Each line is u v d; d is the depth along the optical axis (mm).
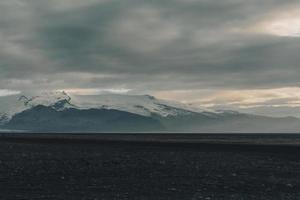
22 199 34062
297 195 38344
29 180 44844
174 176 49688
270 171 56406
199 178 48312
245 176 50938
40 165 58406
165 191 39344
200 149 103562
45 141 147500
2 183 42500
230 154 85875
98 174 50469
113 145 120500
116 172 52406
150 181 45406
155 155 80125
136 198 35406
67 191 38438
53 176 48094
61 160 65875
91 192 38125
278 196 37688
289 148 107500
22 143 126750
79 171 52812
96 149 98125
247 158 75875
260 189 41625
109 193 37719
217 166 61031
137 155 79188
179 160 69500
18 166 56688
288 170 57750
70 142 139500
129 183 43844
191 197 36406
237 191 40281
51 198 34625
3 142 133375
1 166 56188
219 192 39500
